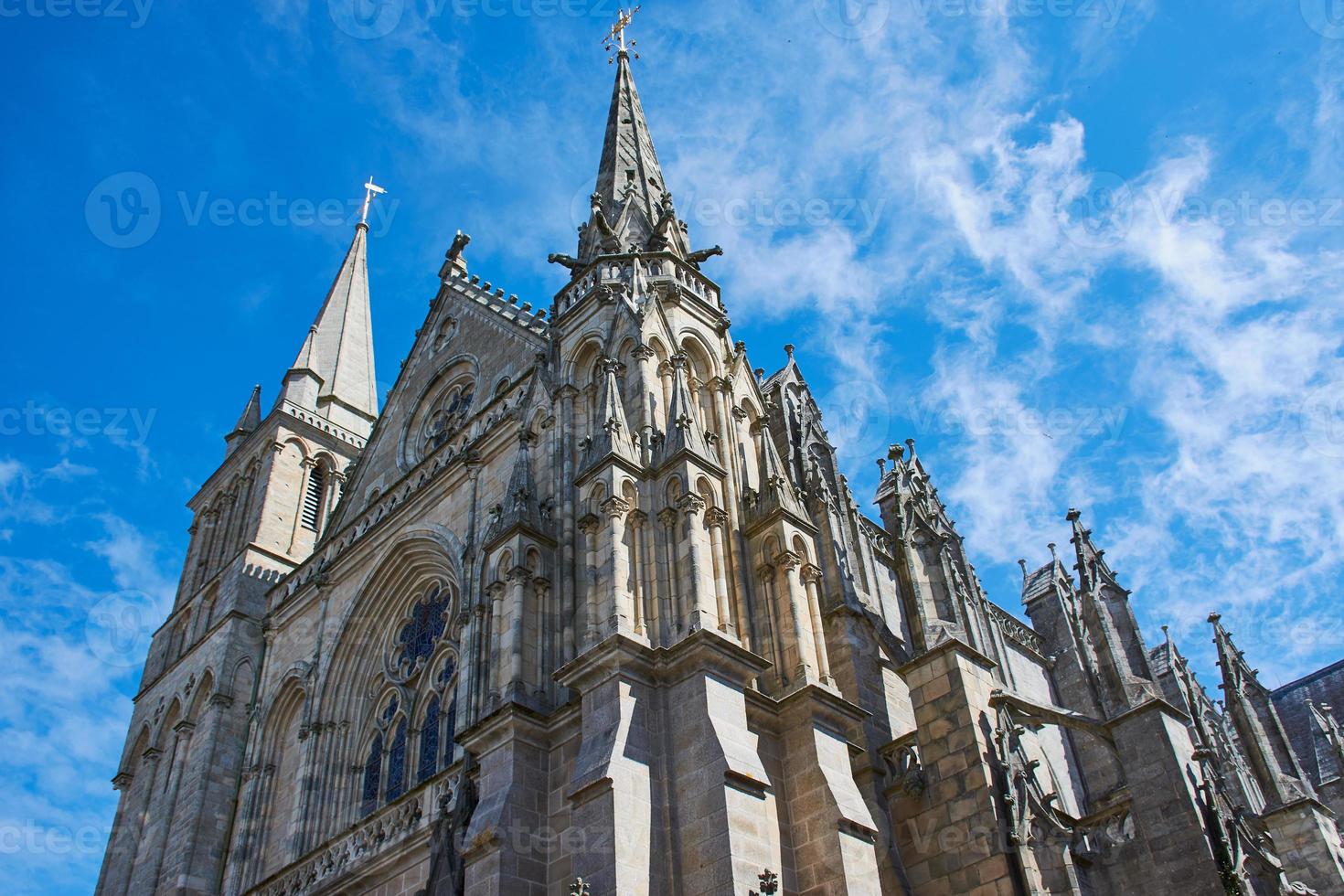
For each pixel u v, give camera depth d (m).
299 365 76.38
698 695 28.34
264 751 51.19
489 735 30.67
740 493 36.44
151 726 61.50
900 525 43.28
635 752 27.39
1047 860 31.14
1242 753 53.25
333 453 73.06
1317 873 45.41
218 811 51.94
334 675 49.41
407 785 43.38
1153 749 33.75
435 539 46.94
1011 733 33.75
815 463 44.50
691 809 26.83
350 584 52.12
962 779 32.69
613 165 50.00
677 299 40.34
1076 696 58.22
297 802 46.62
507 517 34.75
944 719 33.91
